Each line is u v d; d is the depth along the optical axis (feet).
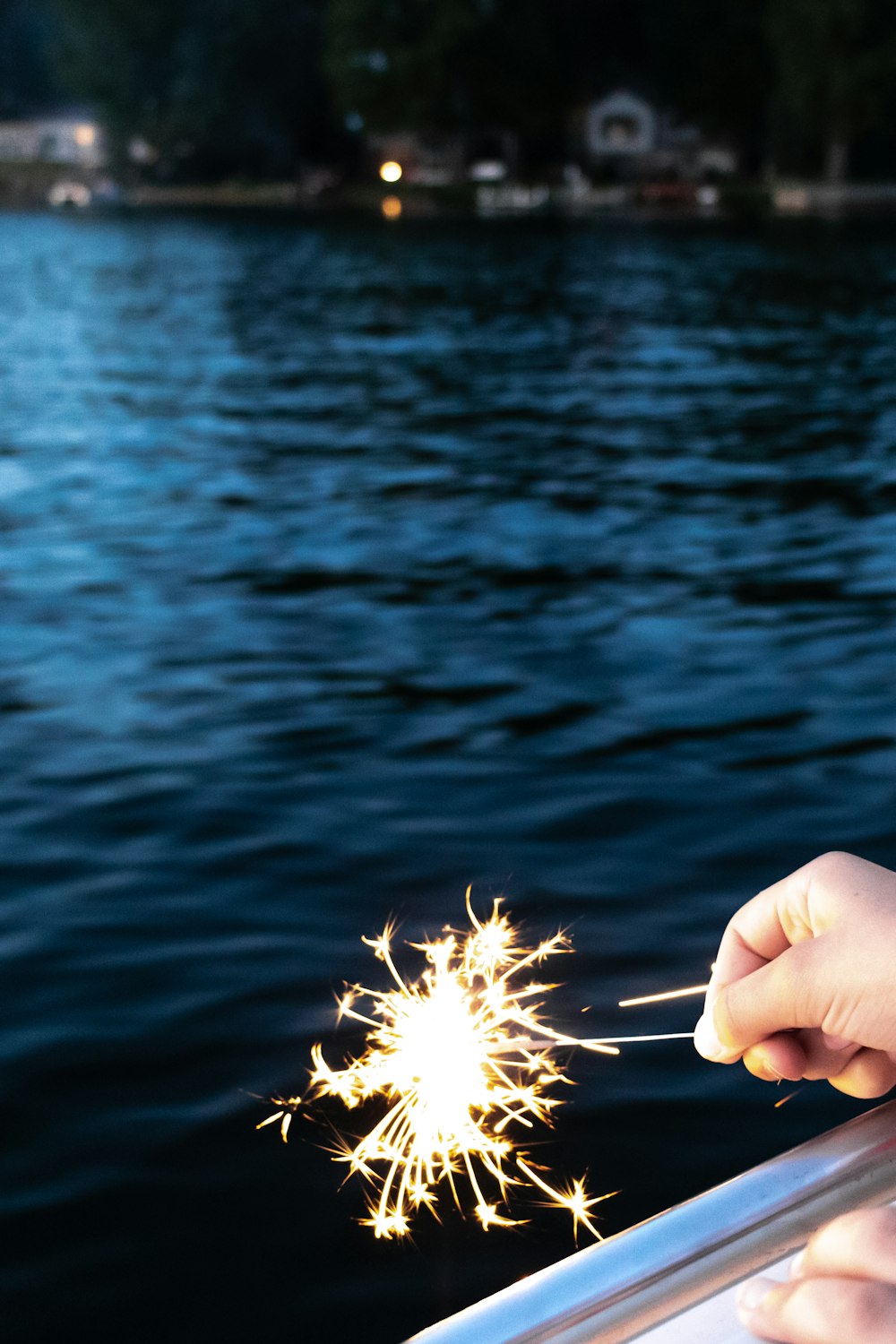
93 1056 13.53
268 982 14.83
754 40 267.39
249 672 26.21
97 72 310.65
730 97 273.75
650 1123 12.13
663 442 54.34
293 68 305.73
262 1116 12.42
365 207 297.33
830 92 240.12
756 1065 3.95
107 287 135.23
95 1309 10.37
